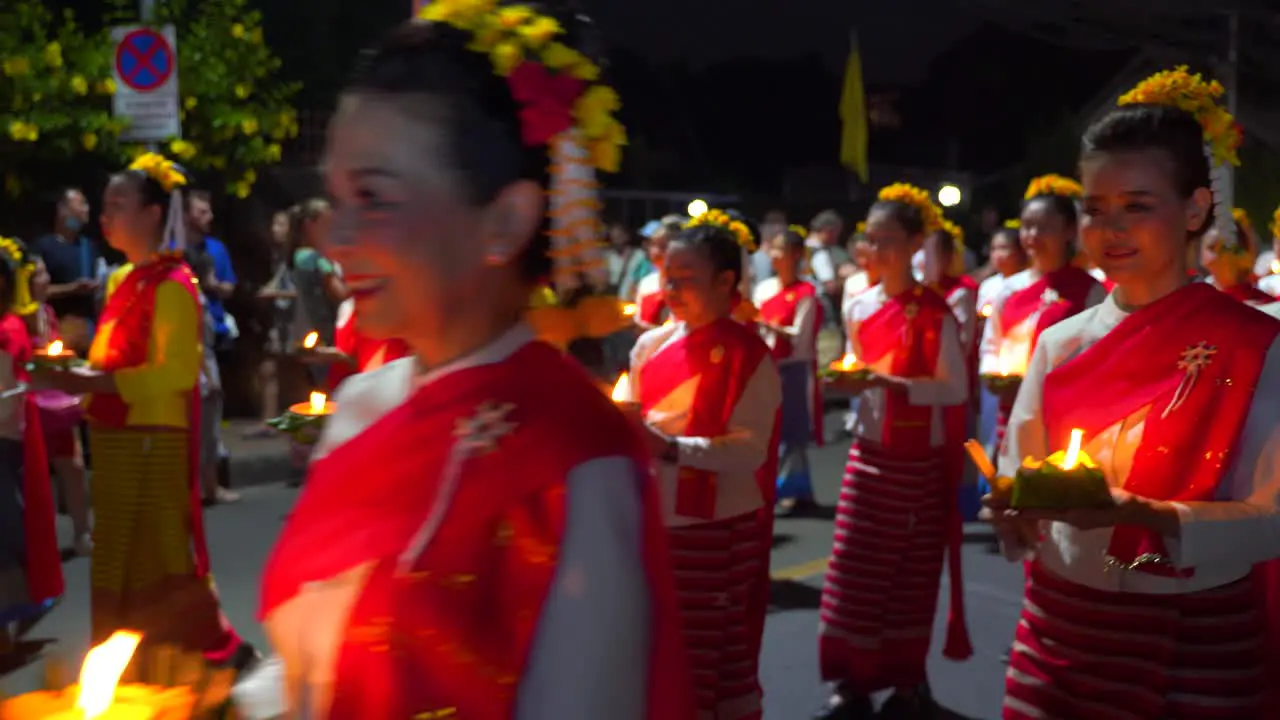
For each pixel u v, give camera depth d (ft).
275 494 28.43
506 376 3.98
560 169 4.11
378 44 4.11
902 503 15.14
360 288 4.01
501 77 3.97
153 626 14.52
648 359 12.41
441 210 3.90
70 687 4.12
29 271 17.06
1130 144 7.62
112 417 14.38
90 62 29.25
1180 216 7.63
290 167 37.68
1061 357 8.27
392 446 3.98
